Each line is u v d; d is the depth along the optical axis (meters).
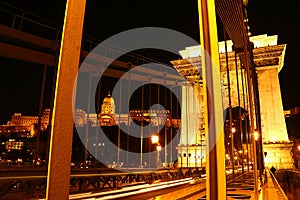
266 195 8.36
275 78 39.06
